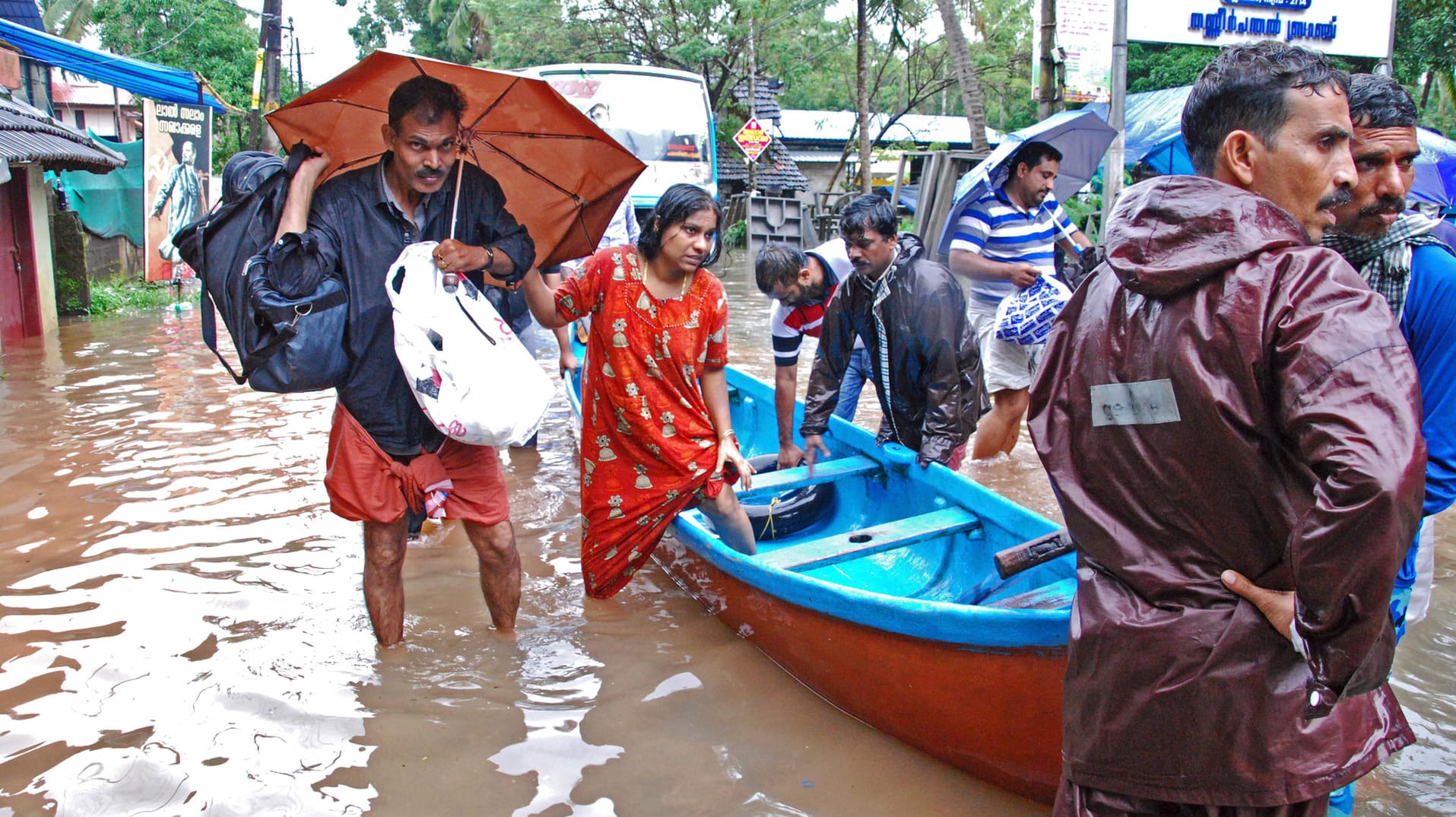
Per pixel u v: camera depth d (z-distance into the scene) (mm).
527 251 3592
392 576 3725
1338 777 1610
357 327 3293
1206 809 1688
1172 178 1738
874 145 27578
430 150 3191
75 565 4574
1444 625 3947
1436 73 17547
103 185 15320
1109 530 1770
